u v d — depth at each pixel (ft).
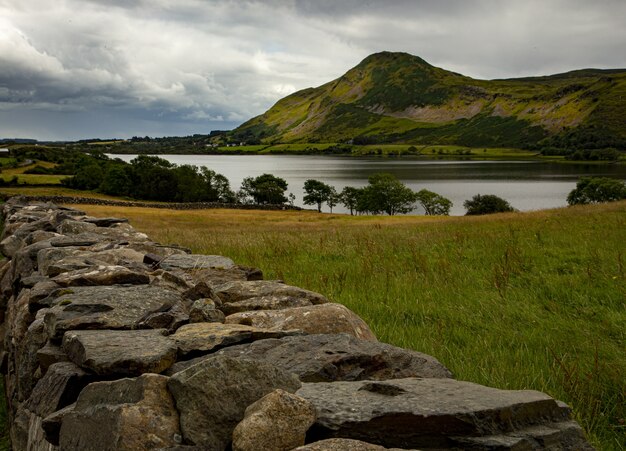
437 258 45.62
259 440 9.52
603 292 32.19
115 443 9.96
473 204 384.27
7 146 602.44
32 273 27.66
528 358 21.54
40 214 57.72
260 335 15.79
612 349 22.95
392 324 26.68
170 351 13.84
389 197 435.53
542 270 39.58
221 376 10.97
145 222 177.27
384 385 11.43
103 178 368.48
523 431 10.16
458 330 25.48
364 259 43.09
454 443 9.87
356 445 9.14
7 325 27.78
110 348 14.07
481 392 11.21
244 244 55.16
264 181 488.85
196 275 25.08
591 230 57.82
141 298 18.71
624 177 650.02
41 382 14.53
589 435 15.65
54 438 12.76
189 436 10.32
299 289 21.50
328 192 500.33
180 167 410.93
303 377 13.07
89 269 22.95
